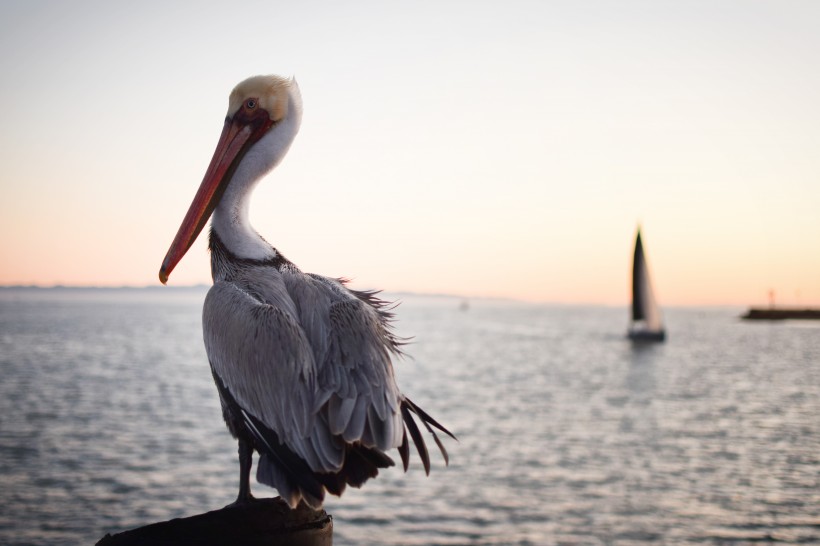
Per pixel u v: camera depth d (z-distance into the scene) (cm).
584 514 2494
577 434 4012
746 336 15100
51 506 2473
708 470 3131
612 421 4472
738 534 2291
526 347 11381
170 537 312
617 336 14750
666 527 2355
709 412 4841
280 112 448
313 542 331
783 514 2481
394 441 349
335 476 339
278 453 351
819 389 6053
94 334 13238
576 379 6881
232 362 372
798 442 3753
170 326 16662
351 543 2175
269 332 365
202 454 3288
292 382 355
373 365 362
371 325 376
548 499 2672
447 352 10388
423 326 19725
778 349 10900
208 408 4653
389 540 2203
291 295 394
